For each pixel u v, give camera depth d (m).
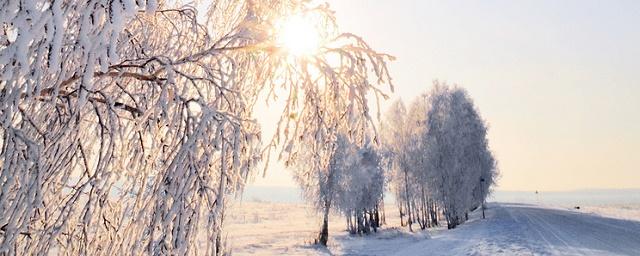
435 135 34.47
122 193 2.46
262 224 41.72
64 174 2.44
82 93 1.93
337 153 23.31
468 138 37.72
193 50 3.15
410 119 36.16
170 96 2.26
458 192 34.22
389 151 34.53
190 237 2.17
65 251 2.50
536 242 17.48
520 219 33.50
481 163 42.47
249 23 2.95
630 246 16.56
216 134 2.22
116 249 2.27
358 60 2.89
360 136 3.02
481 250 16.33
